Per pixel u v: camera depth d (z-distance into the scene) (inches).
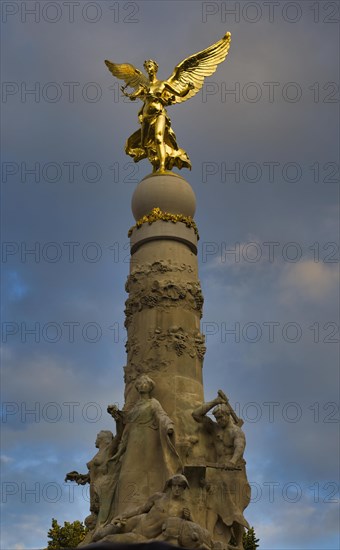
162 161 1950.1
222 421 1596.9
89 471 1637.6
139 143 2048.5
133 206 1903.3
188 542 1332.4
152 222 1828.2
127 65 2119.8
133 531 1389.0
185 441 1579.7
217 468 1530.5
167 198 1862.7
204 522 1505.9
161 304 1738.4
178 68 2089.1
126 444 1593.3
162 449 1535.4
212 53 2126.0
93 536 1408.7
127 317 1782.7
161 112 2004.2
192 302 1769.2
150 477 1529.3
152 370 1674.5
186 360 1694.1
